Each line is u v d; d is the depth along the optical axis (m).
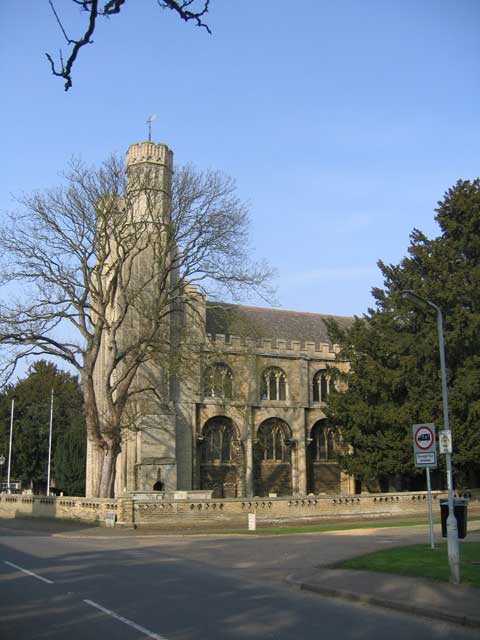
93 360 37.06
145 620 10.30
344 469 48.09
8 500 44.16
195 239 38.22
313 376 58.06
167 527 32.69
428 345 41.34
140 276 50.44
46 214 36.06
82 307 37.06
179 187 38.62
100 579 14.59
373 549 20.73
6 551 20.67
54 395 73.12
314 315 66.31
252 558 19.53
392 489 54.16
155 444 49.34
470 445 40.38
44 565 17.08
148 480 48.50
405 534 26.53
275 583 14.83
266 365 55.09
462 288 41.50
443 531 21.20
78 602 11.73
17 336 35.44
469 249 43.59
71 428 68.00
